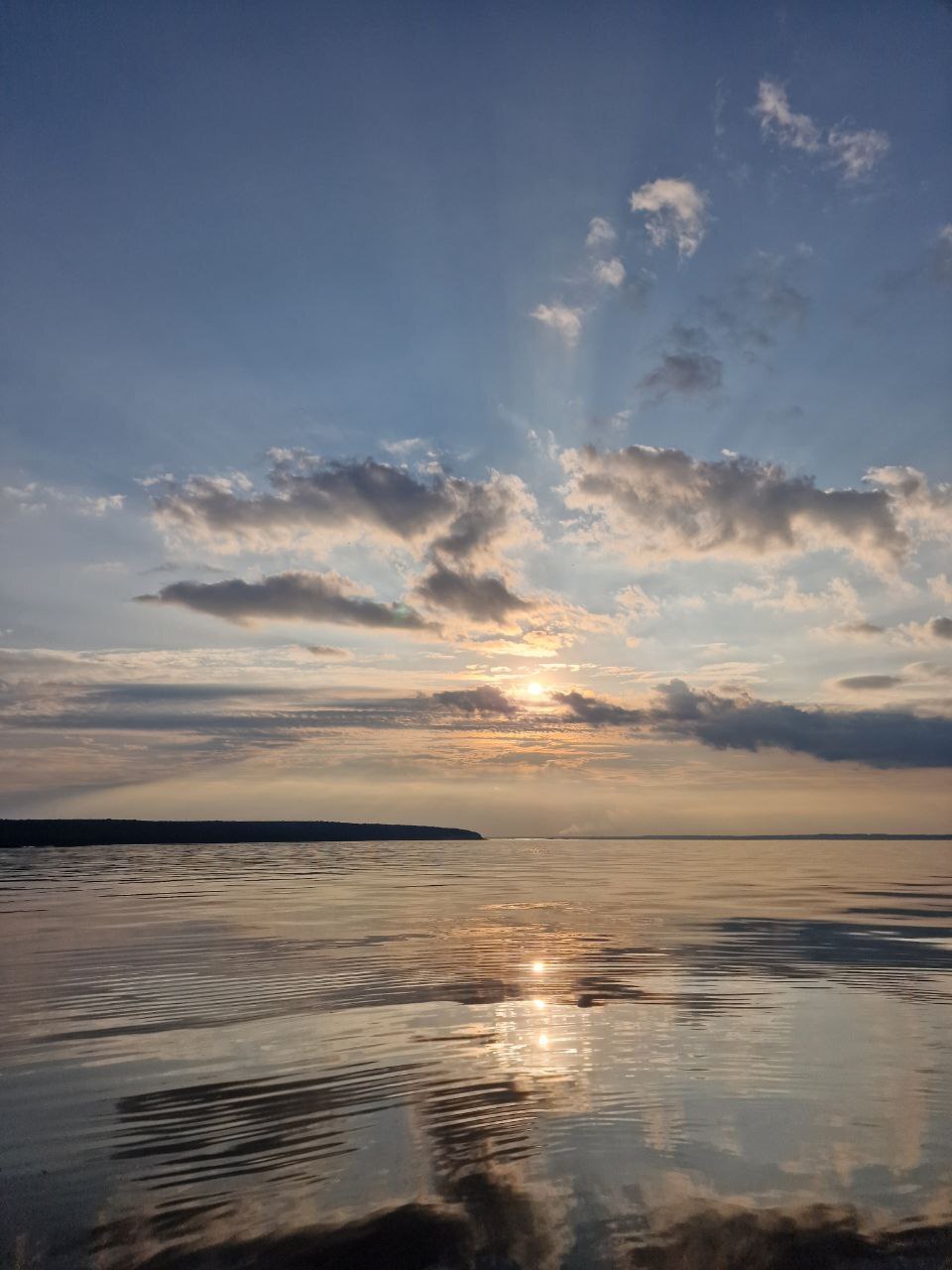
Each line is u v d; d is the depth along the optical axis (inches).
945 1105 378.0
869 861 3282.5
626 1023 532.1
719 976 690.8
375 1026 528.4
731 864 2974.9
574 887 1754.4
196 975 701.9
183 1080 421.7
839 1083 406.9
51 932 997.8
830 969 725.3
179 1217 278.1
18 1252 257.1
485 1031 514.0
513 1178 304.2
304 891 1637.6
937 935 967.6
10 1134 350.3
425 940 922.7
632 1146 332.8
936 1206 282.4
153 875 2203.5
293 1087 407.2
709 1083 408.5
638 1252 254.7
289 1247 259.3
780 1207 281.3
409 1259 252.1
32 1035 509.0
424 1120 361.7
